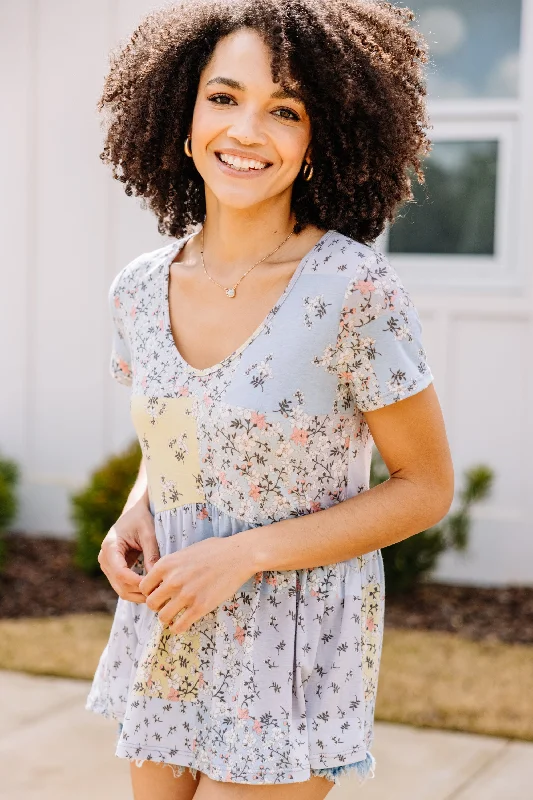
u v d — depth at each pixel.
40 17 5.62
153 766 1.80
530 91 4.96
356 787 3.06
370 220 1.86
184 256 1.84
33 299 5.78
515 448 5.05
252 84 1.65
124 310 1.89
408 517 1.64
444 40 5.09
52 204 5.70
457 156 5.14
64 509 5.79
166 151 1.93
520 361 5.02
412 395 1.59
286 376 1.59
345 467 1.68
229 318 1.69
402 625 4.51
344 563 1.68
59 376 5.78
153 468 1.76
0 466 5.61
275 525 1.62
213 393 1.64
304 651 1.64
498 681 3.87
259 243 1.72
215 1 1.77
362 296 1.58
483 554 5.09
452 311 5.07
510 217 5.07
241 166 1.69
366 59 1.74
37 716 3.59
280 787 1.62
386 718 3.53
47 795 3.02
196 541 1.71
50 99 5.65
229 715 1.65
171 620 1.62
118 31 5.51
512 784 3.08
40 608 4.70
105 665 1.87
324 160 1.78
